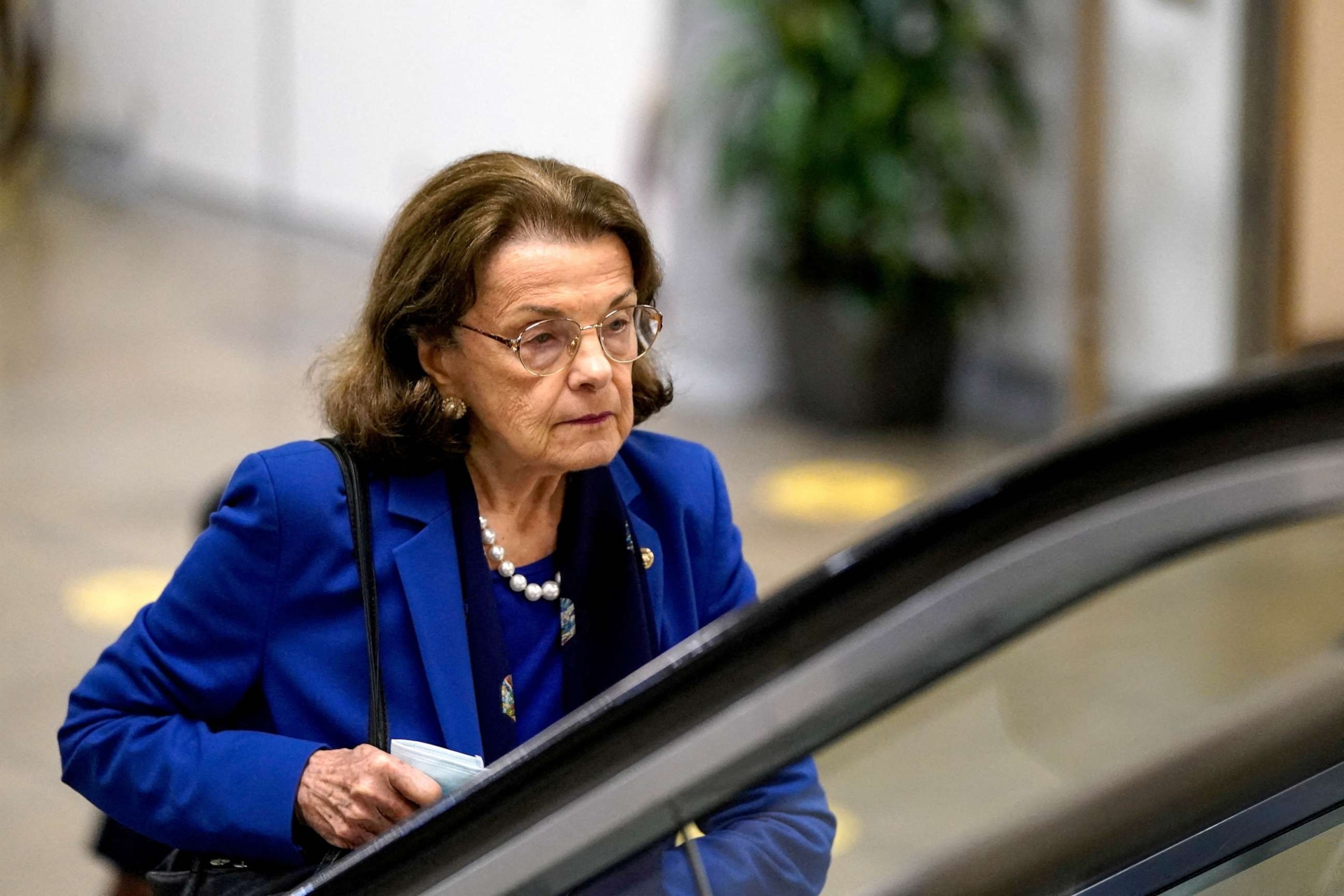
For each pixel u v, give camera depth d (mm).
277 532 6297
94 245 35781
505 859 4500
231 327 29531
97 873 12203
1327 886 4773
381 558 6355
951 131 23578
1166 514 4414
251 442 23297
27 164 41719
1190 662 13031
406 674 6324
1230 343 19922
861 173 23594
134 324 29531
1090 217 20703
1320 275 18969
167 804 6180
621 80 26391
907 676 4301
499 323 6094
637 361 6695
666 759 4367
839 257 24469
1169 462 4598
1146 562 4418
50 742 14195
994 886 4996
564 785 4504
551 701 6508
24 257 34344
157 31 40125
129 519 19984
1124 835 4922
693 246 25828
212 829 6113
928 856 5156
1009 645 4504
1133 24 20375
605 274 6156
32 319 29469
